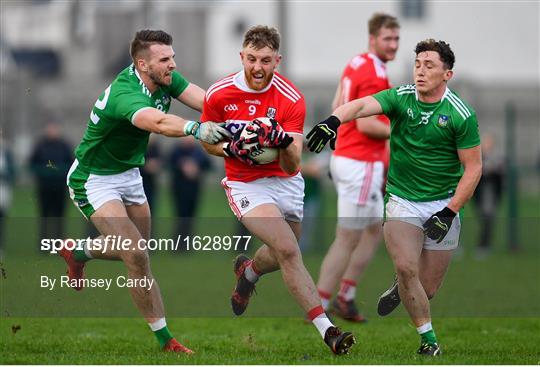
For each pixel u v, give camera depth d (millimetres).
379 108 25484
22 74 108125
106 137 25547
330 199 81500
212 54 153250
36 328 31578
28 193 60969
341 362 24109
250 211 25312
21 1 180000
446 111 25094
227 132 23703
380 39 32656
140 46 25328
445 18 148250
